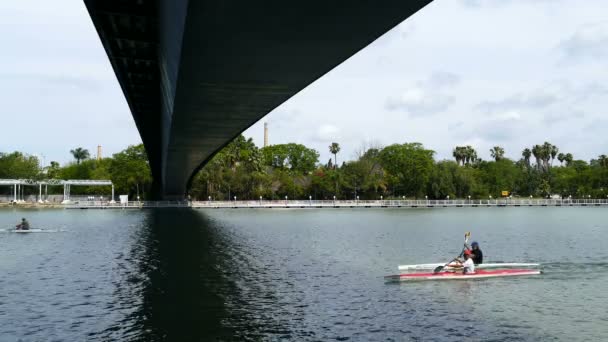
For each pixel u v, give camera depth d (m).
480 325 19.39
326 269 31.28
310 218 83.94
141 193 145.50
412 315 20.62
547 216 91.81
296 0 14.83
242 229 60.84
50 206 122.00
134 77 38.12
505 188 165.50
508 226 66.06
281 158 177.00
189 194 142.38
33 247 42.53
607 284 26.64
